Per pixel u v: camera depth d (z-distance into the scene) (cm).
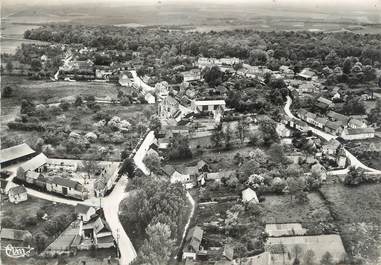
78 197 19962
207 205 19475
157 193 18300
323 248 16262
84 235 16875
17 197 19462
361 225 17712
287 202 19412
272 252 15962
